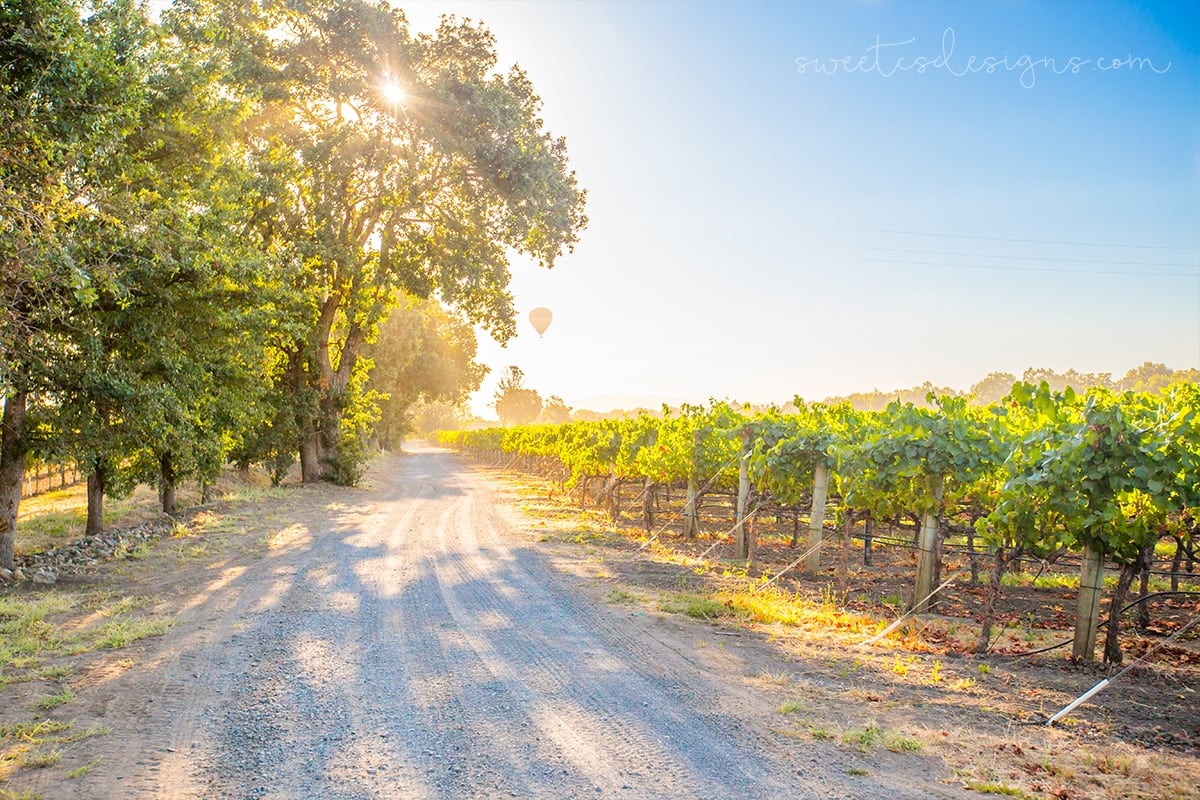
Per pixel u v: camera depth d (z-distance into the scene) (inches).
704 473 652.1
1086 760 186.7
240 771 182.4
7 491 453.7
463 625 333.1
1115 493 272.8
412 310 2095.2
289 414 1064.2
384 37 990.4
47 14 359.3
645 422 813.9
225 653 284.7
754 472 528.1
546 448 1334.9
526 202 1074.7
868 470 379.6
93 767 182.4
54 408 462.0
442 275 1106.1
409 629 325.1
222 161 573.0
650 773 182.4
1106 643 284.2
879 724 213.8
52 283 359.3
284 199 983.6
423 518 782.5
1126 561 279.9
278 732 207.8
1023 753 191.5
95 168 408.5
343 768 185.0
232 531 643.5
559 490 1200.2
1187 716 220.4
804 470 506.6
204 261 501.0
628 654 288.4
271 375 1046.4
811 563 498.0
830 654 290.5
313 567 475.5
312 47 989.2
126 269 417.1
